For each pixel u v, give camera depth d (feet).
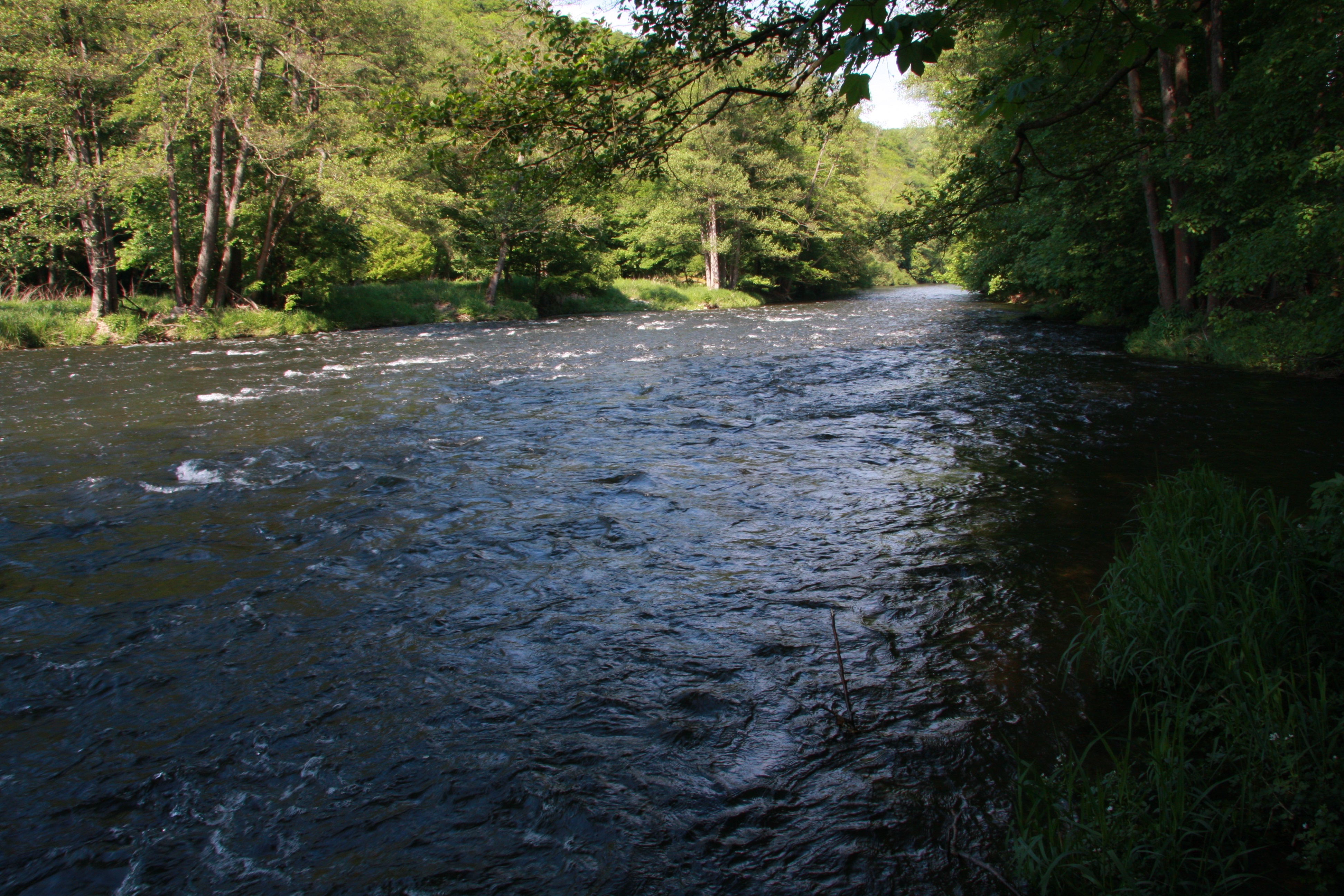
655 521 20.92
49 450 28.89
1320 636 11.33
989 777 10.30
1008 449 27.48
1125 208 58.18
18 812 10.09
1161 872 8.05
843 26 9.71
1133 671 11.94
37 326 68.08
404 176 96.63
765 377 46.03
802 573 17.30
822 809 9.85
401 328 90.38
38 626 15.23
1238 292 40.63
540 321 101.60
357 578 17.40
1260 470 23.61
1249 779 9.01
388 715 12.16
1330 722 9.48
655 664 13.57
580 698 12.55
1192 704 11.04
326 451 28.55
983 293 145.28
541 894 8.59
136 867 9.12
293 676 13.37
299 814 9.99
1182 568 12.78
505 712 12.21
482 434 31.32
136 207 80.53
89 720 12.14
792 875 8.79
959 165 47.70
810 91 21.56
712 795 10.18
